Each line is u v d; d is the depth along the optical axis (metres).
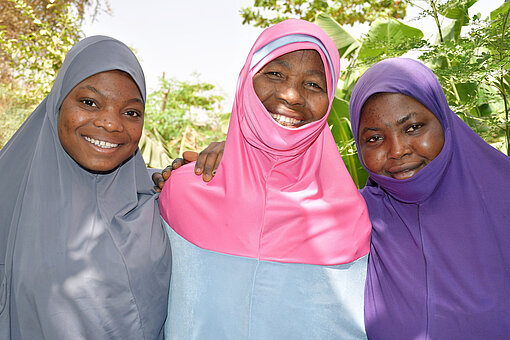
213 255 1.65
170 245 1.74
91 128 1.48
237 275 1.61
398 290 1.61
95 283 1.53
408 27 3.83
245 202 1.64
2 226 1.57
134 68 1.59
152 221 1.70
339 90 4.34
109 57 1.53
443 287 1.54
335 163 1.79
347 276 1.66
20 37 6.53
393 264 1.64
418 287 1.58
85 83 1.50
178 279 1.69
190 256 1.69
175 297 1.68
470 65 2.63
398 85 1.56
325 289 1.62
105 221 1.61
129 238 1.61
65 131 1.51
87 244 1.56
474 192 1.57
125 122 1.54
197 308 1.62
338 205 1.68
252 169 1.67
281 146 1.60
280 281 1.60
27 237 1.51
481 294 1.49
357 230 1.69
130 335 1.59
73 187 1.59
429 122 1.55
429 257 1.58
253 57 1.67
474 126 3.33
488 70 2.64
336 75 1.76
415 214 1.65
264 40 1.66
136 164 1.79
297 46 1.62
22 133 1.63
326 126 1.84
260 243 1.62
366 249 1.71
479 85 2.96
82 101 1.50
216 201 1.67
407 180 1.57
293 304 1.59
